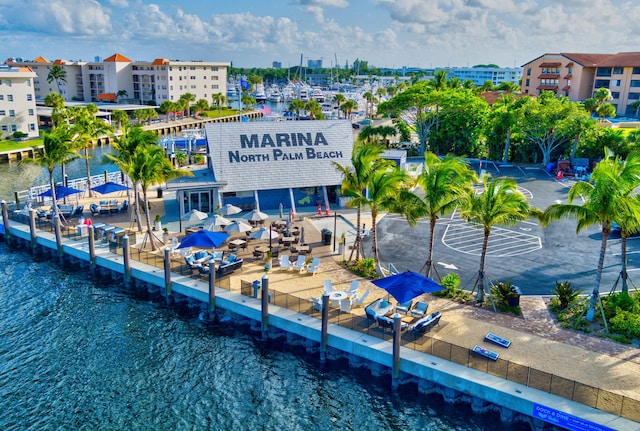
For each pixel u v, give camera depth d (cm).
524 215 3181
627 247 4522
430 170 3409
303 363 3062
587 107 9994
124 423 2562
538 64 15062
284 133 5784
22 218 4894
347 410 2672
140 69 17512
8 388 2808
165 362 3072
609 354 2741
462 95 8850
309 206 5634
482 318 3133
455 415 2612
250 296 3447
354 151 3884
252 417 2619
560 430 2388
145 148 4431
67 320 3531
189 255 4009
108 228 4581
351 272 3838
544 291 3562
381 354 2808
